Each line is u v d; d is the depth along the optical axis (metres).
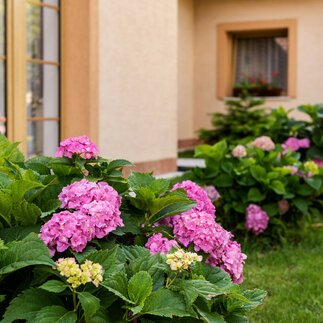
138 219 1.95
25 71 5.85
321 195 4.89
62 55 6.30
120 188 1.97
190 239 1.85
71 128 6.32
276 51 12.62
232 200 4.67
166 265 1.57
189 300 1.46
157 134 7.72
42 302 1.48
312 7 11.77
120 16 6.76
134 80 7.12
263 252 4.41
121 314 1.56
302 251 4.36
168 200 1.85
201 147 4.71
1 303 1.59
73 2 6.26
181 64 11.96
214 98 12.52
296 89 11.98
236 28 12.25
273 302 3.19
